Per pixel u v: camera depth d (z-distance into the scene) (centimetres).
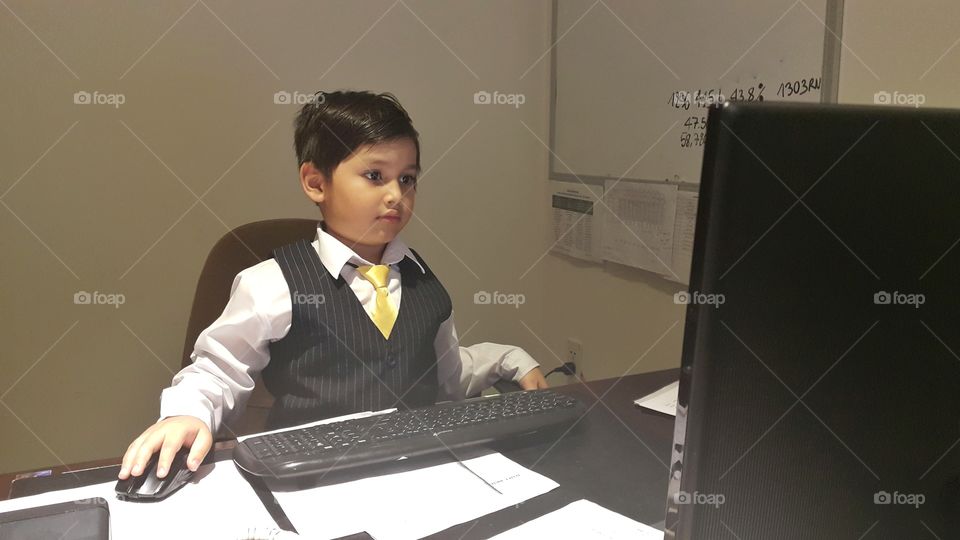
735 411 40
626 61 184
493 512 68
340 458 76
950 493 48
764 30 145
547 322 229
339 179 110
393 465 78
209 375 102
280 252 114
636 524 67
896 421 45
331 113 112
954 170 44
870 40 125
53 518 63
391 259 118
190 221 175
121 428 176
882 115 40
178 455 77
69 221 164
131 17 162
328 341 109
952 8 111
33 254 162
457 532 65
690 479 41
